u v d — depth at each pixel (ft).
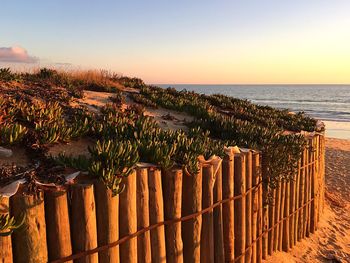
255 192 19.65
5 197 10.15
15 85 27.43
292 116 40.32
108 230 12.19
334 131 115.14
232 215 17.66
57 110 21.15
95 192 12.12
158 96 35.32
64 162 13.84
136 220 13.28
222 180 17.34
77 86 34.58
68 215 11.46
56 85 31.45
